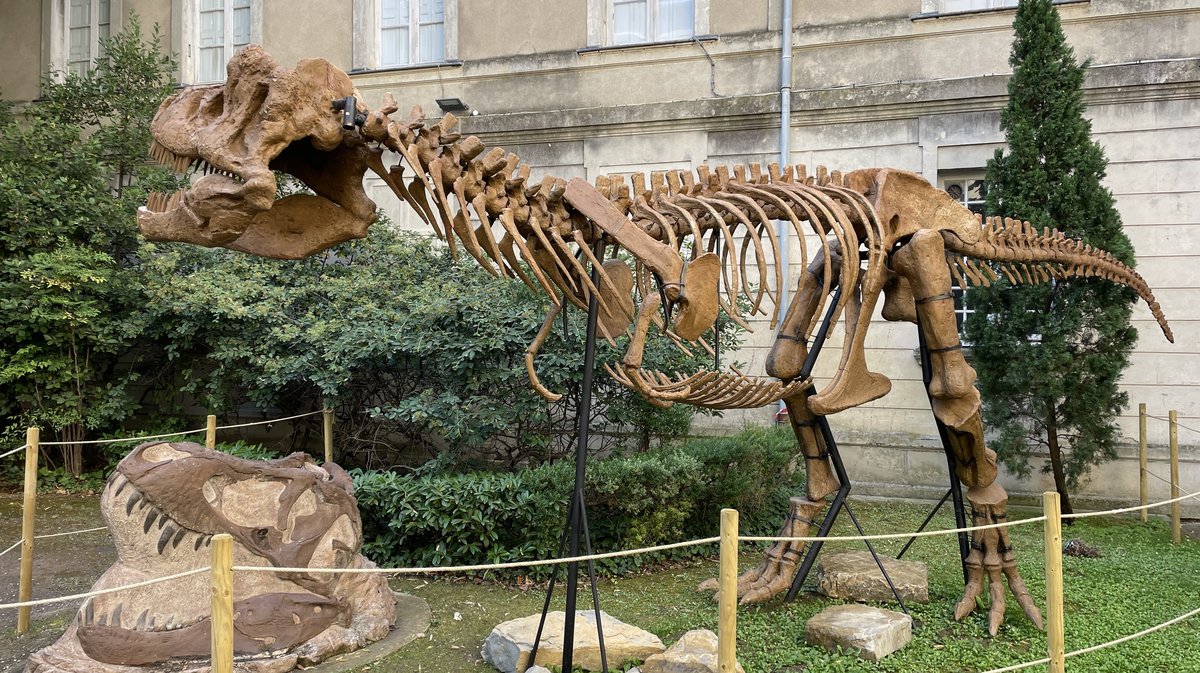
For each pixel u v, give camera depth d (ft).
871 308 16.62
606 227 14.02
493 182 13.28
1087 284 26.55
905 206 17.17
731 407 16.69
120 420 33.60
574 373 24.14
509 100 37.45
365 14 38.96
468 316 24.52
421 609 18.21
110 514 14.42
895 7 32.53
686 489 23.04
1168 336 22.52
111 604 14.06
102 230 33.73
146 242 32.81
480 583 20.52
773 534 26.07
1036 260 19.61
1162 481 29.40
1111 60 30.45
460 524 20.49
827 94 32.71
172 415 36.52
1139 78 29.35
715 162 34.40
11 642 16.25
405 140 12.25
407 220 37.47
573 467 21.86
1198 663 15.03
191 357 34.06
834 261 18.02
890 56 32.63
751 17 34.27
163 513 14.47
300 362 27.32
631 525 21.80
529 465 27.04
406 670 14.92
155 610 14.23
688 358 25.40
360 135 12.09
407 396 27.66
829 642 15.55
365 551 21.29
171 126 11.84
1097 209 26.53
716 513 24.97
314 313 30.48
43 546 24.18
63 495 31.48
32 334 31.94
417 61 39.37
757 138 33.88
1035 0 27.43
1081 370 26.73
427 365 26.94
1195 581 20.56
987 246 18.17
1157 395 29.58
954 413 16.79
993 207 27.73
